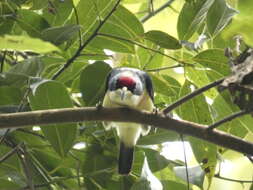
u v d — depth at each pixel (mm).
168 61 12359
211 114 10273
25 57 10602
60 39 9023
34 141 10422
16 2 10578
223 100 10281
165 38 9844
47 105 9219
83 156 10648
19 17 10070
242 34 5637
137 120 8484
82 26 9672
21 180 10297
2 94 9867
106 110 8398
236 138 8320
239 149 8305
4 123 8078
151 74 10742
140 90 9719
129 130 10328
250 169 12984
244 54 7941
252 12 5395
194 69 10094
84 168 10531
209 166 9812
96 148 10656
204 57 9758
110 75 10117
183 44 9930
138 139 10523
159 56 11297
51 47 5539
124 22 10344
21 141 10062
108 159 10633
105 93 10039
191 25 10281
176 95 11297
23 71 8734
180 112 10383
